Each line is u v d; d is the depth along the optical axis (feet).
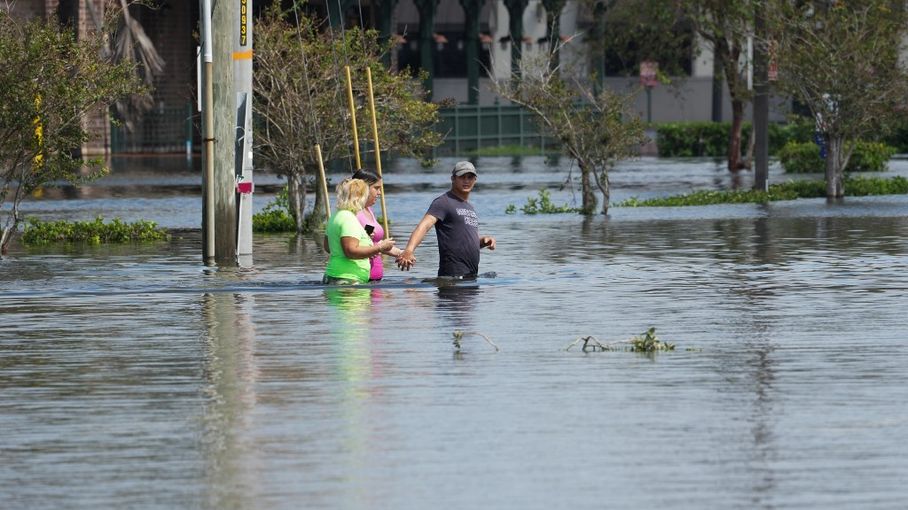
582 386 96.07
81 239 209.56
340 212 150.61
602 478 73.77
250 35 183.21
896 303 135.54
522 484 72.84
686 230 215.92
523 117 513.86
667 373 100.53
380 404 90.79
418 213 257.34
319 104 216.95
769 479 73.41
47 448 80.69
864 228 216.95
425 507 69.21
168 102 516.73
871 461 76.59
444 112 493.77
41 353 110.63
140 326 123.95
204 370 102.83
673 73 449.48
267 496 71.05
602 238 203.72
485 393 93.97
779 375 99.60
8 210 270.05
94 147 478.59
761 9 294.25
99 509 69.31
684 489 71.72
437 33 623.77
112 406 91.25
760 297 140.36
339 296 142.51
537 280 154.30
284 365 104.32
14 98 189.88
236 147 181.68
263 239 209.56
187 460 77.77
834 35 280.51
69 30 195.21
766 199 278.26
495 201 283.79
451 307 133.80
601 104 254.06
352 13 515.09
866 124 286.05
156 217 254.68
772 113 584.81
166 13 514.68
